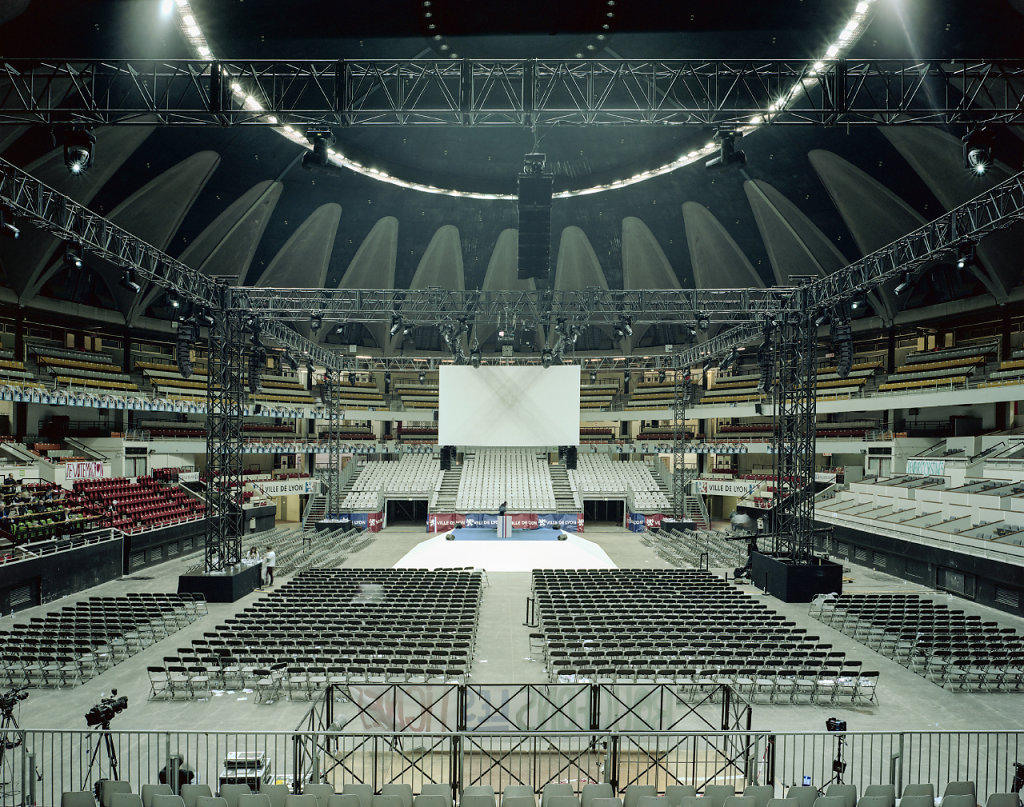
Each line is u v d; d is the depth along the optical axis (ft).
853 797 28.48
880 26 72.79
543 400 111.86
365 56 80.74
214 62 47.50
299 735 29.78
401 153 111.14
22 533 78.84
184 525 110.73
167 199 108.06
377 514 150.41
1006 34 69.26
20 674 52.19
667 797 27.96
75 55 72.02
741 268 134.62
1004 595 77.15
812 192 112.16
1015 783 30.99
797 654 48.91
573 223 134.00
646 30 76.79
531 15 73.56
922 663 55.26
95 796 28.94
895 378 133.90
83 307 126.93
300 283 141.49
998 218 55.31
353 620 60.08
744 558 108.17
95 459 115.85
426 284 149.18
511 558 113.91
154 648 58.90
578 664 46.88
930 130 89.35
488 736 29.78
